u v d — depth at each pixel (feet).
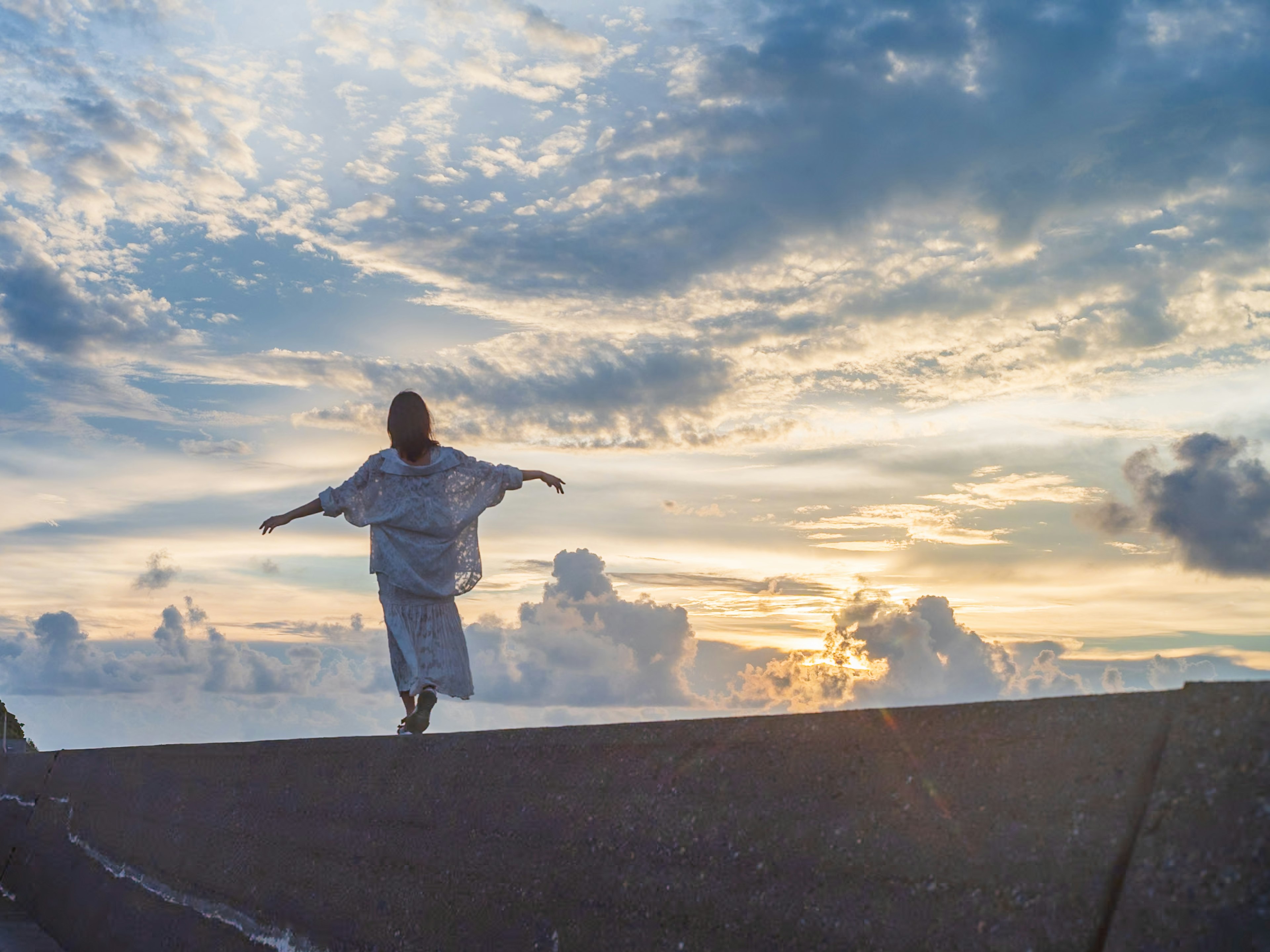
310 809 14.03
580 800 9.18
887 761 6.73
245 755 16.76
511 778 10.19
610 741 9.12
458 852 10.55
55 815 27.55
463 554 20.93
